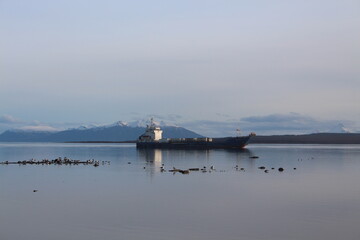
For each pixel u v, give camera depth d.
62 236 37.59
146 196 56.41
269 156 164.75
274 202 52.09
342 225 40.97
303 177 80.19
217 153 177.00
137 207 49.00
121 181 73.19
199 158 142.00
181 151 196.75
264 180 74.81
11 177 80.75
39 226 40.66
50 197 55.84
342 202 52.12
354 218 43.66
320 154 186.38
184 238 37.03
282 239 36.75
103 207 48.97
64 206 49.62
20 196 56.75
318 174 86.31
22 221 42.47
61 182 72.19
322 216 44.53
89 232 38.72
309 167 106.06
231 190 61.88
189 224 41.28
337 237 37.25
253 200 53.44
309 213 45.91
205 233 38.41
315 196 56.59
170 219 43.19
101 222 42.00
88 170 95.56
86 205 50.16
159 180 74.44
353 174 86.69
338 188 64.44
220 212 46.38
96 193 59.12
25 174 86.56
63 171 93.19
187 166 107.44
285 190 62.09
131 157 152.38
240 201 52.72
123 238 37.00
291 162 125.69
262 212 46.38
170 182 71.50
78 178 78.38
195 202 52.03
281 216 44.53
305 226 40.66
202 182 71.56
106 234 38.12
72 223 41.69
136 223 41.62
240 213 45.91
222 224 41.34
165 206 49.53
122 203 51.41
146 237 37.28
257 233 38.38
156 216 44.47
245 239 36.75
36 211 46.88
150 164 115.19
